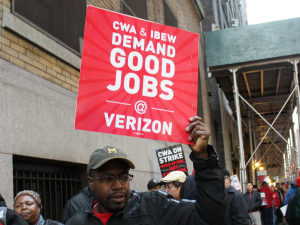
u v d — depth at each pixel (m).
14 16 4.48
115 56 2.53
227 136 21.34
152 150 9.08
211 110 18.08
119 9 8.20
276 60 14.80
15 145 4.20
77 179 5.91
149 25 2.64
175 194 4.67
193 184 4.28
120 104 2.47
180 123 2.53
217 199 1.83
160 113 2.52
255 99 20.92
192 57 2.68
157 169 9.16
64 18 5.81
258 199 11.25
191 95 2.60
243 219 4.20
